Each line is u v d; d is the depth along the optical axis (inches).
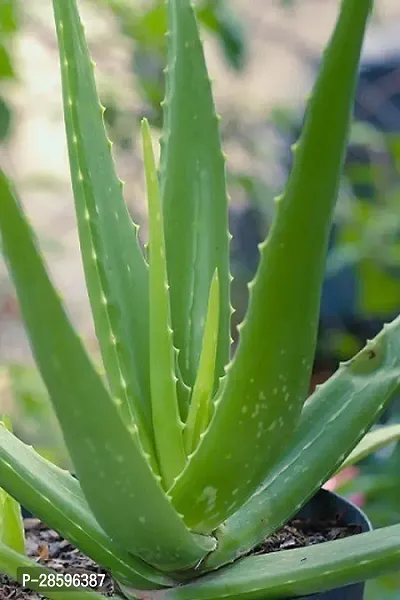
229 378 22.6
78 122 26.4
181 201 28.5
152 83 56.0
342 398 27.4
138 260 27.4
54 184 56.9
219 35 55.5
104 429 21.3
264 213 60.5
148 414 26.3
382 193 54.1
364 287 51.7
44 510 24.6
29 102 62.2
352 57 19.9
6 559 23.9
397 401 47.7
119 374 25.9
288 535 29.6
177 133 28.7
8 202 19.5
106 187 27.0
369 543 24.0
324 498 30.5
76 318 69.8
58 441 49.9
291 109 63.8
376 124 62.1
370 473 41.7
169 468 25.6
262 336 21.9
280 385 22.5
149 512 22.8
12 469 24.4
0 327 62.9
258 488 26.1
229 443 23.3
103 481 22.1
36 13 60.4
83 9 59.4
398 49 63.0
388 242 51.6
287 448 27.0
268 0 70.9
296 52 70.3
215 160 28.5
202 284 28.2
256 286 21.5
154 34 55.0
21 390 50.6
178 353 27.6
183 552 24.2
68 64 26.3
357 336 65.3
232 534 25.6
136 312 27.0
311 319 21.9
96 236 26.3
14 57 52.6
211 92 28.5
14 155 68.7
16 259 19.9
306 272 21.3
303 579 23.9
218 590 24.7
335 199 20.9
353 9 19.6
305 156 20.4
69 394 20.9
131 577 25.1
